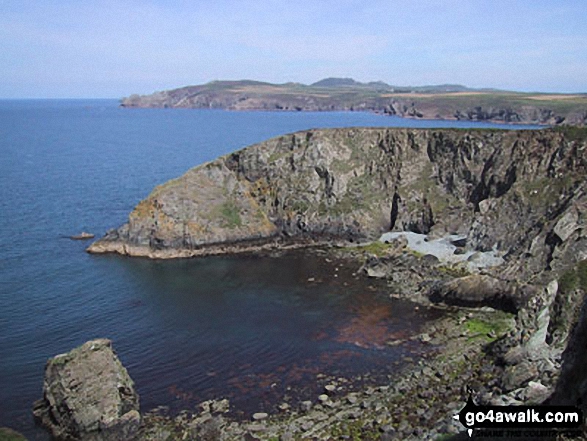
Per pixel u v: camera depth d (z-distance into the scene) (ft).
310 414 131.54
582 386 92.99
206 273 241.76
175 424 128.77
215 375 151.74
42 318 187.93
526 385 123.65
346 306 202.39
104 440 122.83
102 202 365.20
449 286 202.39
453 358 156.46
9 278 225.76
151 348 167.84
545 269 197.88
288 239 290.97
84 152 622.54
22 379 147.54
